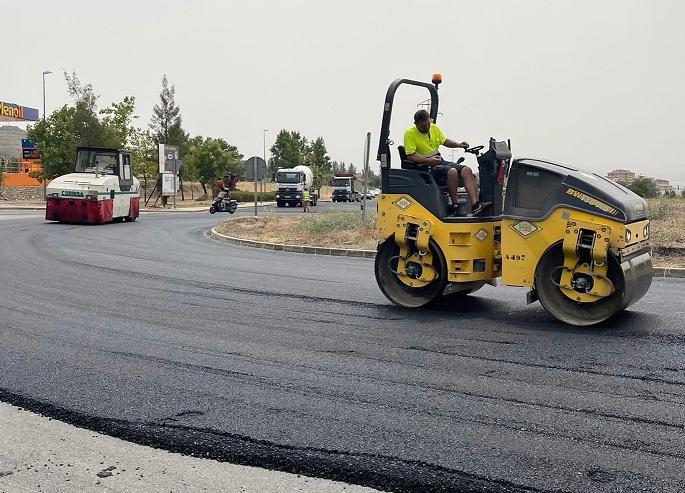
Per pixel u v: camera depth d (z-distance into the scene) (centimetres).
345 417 464
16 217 2952
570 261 706
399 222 807
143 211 4016
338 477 377
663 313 772
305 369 580
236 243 1838
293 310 836
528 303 743
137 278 1116
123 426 454
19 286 1031
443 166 809
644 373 551
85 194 2428
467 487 361
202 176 6850
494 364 585
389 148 816
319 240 1727
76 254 1468
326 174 8438
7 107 5197
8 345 671
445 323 746
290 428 446
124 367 593
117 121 4394
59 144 4234
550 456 397
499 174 786
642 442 416
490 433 433
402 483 368
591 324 702
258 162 2672
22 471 394
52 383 548
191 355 630
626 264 688
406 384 535
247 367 589
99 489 369
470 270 780
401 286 837
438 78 881
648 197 2923
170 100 6781
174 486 371
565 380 537
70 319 794
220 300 910
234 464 397
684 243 1348
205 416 470
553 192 704
